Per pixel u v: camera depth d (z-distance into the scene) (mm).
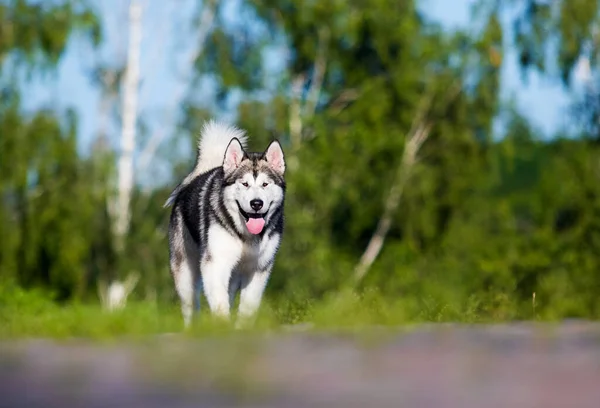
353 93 34844
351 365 4215
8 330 7148
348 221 34281
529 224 34438
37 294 17969
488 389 3430
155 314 8141
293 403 3121
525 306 11258
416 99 33594
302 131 33844
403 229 33656
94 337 6129
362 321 7297
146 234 30375
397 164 33500
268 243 10188
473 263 31094
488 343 5266
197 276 10914
